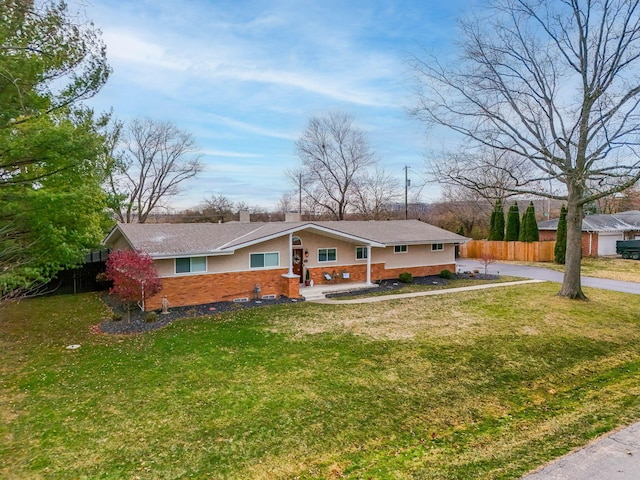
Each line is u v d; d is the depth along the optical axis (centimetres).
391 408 746
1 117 912
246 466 568
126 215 3897
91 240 1200
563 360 1008
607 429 657
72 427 679
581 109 1533
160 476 546
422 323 1338
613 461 552
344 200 4388
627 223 3688
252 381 866
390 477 532
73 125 1077
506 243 3528
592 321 1367
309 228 1827
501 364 972
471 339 1159
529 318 1401
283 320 1384
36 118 984
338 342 1131
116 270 1351
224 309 1552
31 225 1012
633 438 622
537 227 3500
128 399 784
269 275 1797
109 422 696
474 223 4419
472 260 3575
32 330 1288
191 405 757
